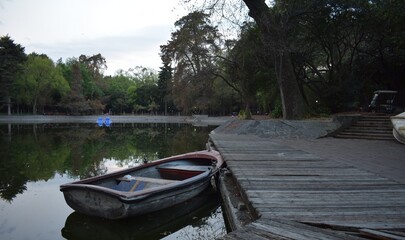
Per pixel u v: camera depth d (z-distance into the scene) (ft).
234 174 21.74
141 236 20.53
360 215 13.23
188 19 98.63
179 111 235.81
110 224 20.63
